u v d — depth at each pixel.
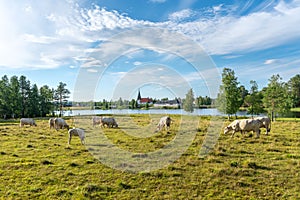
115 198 6.73
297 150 12.11
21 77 63.91
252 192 7.06
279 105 45.06
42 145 13.70
